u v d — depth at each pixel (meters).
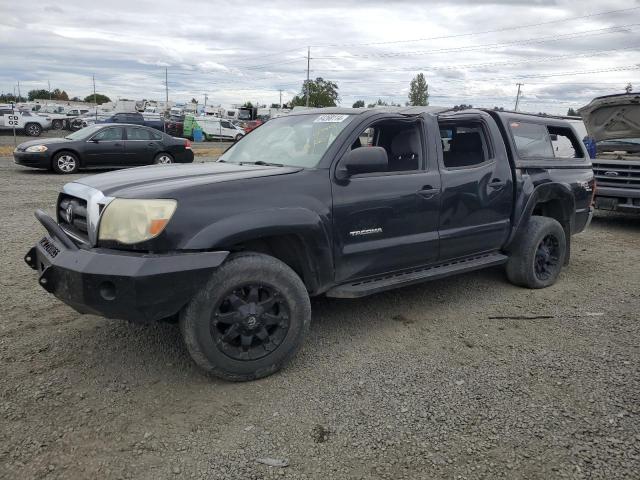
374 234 4.08
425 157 4.51
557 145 6.04
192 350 3.30
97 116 37.75
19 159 15.10
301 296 3.60
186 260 3.14
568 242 6.11
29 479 2.54
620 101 9.32
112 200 3.22
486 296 5.38
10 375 3.50
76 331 4.22
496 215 5.09
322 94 88.38
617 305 5.16
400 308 4.98
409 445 2.86
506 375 3.66
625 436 2.94
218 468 2.66
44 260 3.43
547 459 2.75
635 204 8.87
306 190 3.68
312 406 3.24
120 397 3.29
